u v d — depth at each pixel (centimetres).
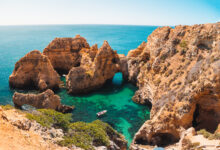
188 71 3509
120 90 6353
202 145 2278
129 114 4612
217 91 2831
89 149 2197
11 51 14700
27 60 6134
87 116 4484
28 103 4328
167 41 4878
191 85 3180
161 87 3984
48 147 1809
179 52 4197
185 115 3025
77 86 5856
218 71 2850
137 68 6550
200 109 3144
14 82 6172
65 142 2122
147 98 4966
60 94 5878
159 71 4475
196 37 3828
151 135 3297
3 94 5666
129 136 3672
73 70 5866
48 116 2592
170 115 3212
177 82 3622
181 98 3222
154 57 4966
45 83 5934
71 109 4791
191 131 2630
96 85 6328
